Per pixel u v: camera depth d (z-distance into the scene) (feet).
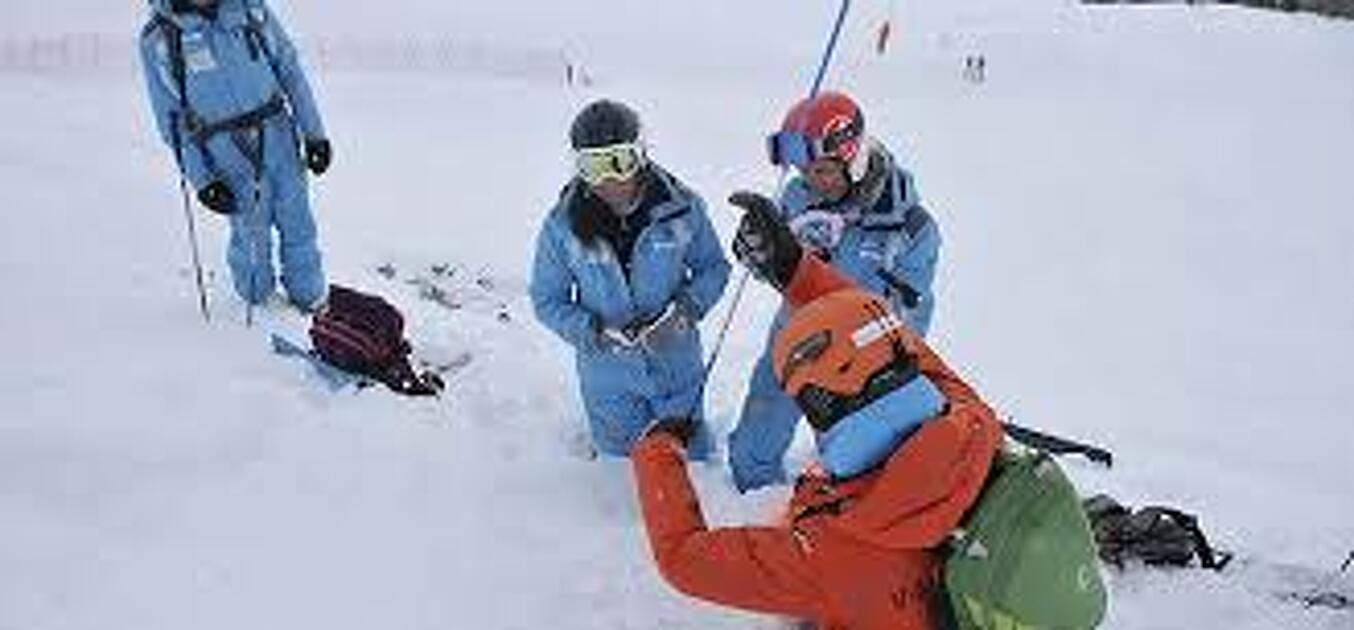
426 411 18.94
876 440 11.46
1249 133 66.54
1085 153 59.98
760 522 17.07
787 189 18.03
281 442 17.71
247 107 22.08
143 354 20.27
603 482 17.52
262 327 22.08
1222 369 33.86
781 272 14.58
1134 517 17.10
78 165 31.60
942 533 11.25
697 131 58.49
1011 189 52.37
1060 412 28.96
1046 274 41.22
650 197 17.11
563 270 17.49
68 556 15.29
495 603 15.03
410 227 37.01
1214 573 16.61
